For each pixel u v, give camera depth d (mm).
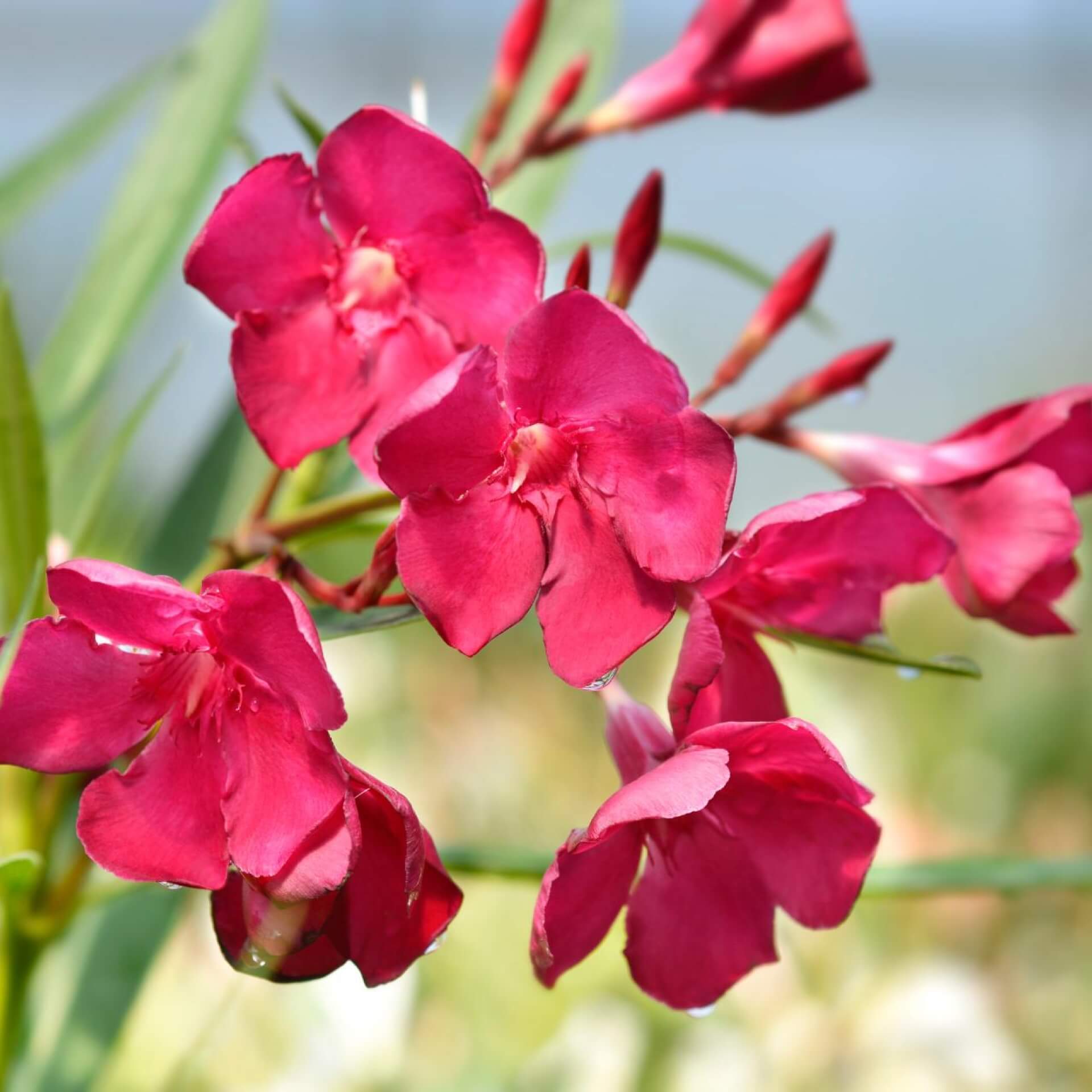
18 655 503
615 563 507
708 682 500
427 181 524
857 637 530
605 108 594
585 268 521
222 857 503
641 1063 672
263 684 502
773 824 519
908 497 521
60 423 601
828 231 563
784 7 589
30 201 611
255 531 548
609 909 512
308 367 525
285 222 523
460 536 503
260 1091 674
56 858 581
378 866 503
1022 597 555
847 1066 684
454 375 496
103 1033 590
